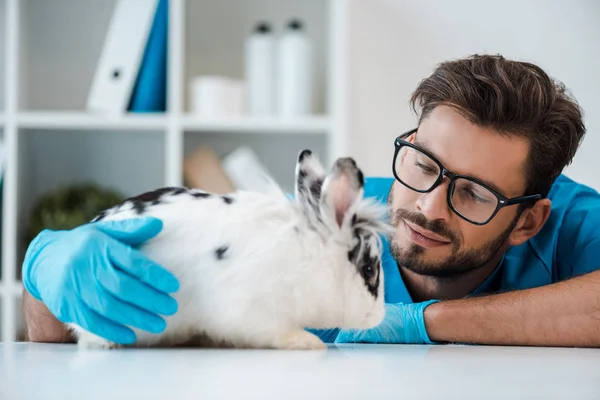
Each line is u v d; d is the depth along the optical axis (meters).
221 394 0.58
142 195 1.06
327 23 2.73
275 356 0.88
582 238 1.50
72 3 2.68
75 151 2.67
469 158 1.25
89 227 1.01
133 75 2.37
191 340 1.01
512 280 1.48
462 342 1.18
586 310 1.16
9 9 2.40
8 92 2.38
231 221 0.96
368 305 1.05
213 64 2.70
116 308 0.94
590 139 2.66
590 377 0.73
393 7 2.69
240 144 2.69
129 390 0.60
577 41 2.66
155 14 2.38
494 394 0.61
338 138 2.40
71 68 2.68
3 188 2.38
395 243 1.35
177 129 2.37
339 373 0.72
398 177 1.34
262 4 2.72
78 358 0.85
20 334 2.37
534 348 1.12
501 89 1.24
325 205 0.98
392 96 2.70
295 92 2.46
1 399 0.55
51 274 1.00
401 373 0.73
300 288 0.96
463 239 1.31
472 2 2.68
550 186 1.39
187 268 0.94
